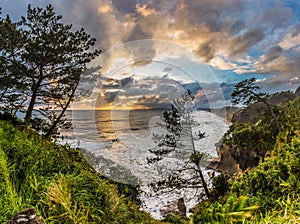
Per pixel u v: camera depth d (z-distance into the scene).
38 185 2.78
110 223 3.01
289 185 2.29
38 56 8.07
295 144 3.05
